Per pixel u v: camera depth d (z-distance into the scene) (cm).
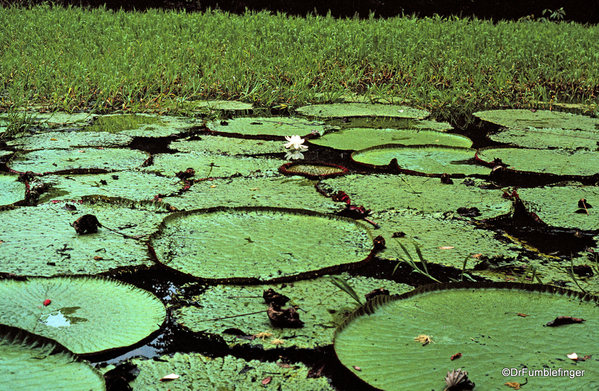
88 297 187
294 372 153
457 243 243
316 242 238
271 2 1263
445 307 183
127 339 164
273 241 238
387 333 168
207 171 344
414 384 144
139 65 643
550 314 178
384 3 1287
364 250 231
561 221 270
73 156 366
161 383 146
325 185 320
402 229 258
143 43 757
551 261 229
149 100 567
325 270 212
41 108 535
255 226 254
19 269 203
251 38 809
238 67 674
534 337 164
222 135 450
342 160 383
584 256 234
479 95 640
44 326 167
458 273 217
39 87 576
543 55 757
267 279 204
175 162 362
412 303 186
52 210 265
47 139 415
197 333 171
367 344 162
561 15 1178
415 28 886
